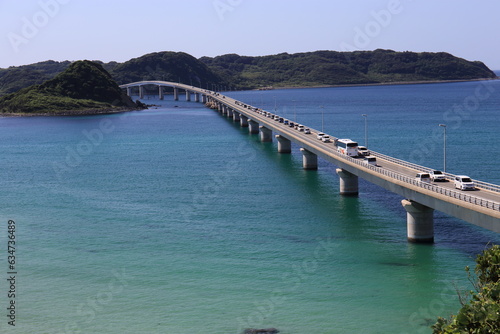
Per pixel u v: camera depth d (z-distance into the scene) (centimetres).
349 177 8544
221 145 15300
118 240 6544
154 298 4909
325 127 19638
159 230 6925
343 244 6178
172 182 10075
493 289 2670
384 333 4231
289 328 4328
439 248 5938
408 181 6344
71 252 6144
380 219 7144
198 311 4644
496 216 4603
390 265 5519
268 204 8150
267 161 12312
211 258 5856
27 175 11250
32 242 6519
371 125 19725
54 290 5125
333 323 4397
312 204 8069
